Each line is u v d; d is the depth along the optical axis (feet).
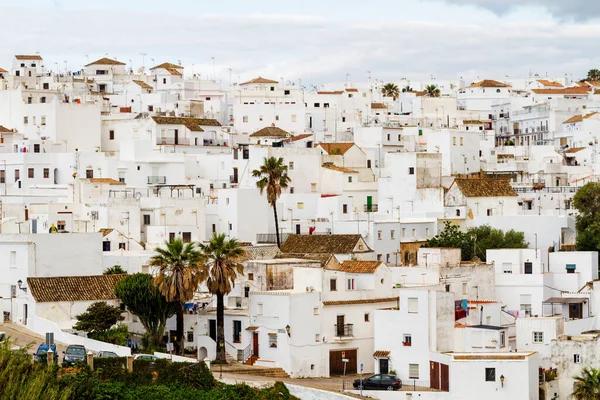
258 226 594.65
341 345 447.01
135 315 453.58
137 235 563.48
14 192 645.51
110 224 557.74
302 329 437.99
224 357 442.50
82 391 355.97
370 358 453.17
